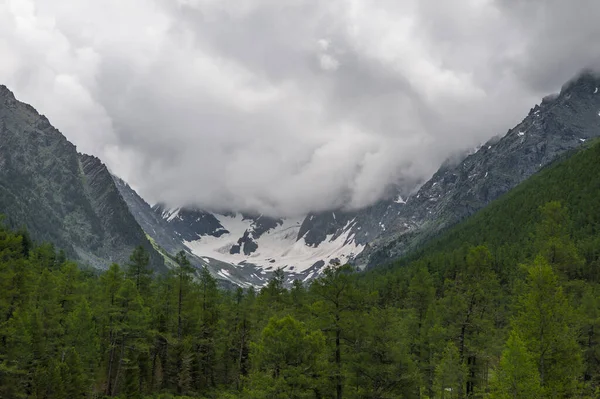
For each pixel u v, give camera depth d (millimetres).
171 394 62938
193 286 67812
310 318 45375
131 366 61344
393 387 37812
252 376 44812
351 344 38125
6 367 44906
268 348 41281
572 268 50125
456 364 46938
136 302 58250
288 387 38969
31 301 55062
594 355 47094
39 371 47781
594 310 47531
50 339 53562
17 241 50250
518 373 31797
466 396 47375
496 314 52156
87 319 56062
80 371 51406
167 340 62781
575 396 34812
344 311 37969
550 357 34719
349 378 37531
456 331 48906
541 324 35031
